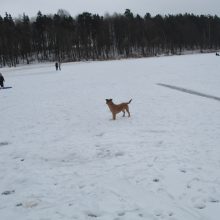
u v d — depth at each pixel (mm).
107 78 32844
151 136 10367
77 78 35188
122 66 51906
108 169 7660
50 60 93562
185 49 116250
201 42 117250
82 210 5750
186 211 5520
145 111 14766
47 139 10805
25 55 98250
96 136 10820
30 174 7656
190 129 11008
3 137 11484
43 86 29391
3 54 89250
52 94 23344
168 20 117875
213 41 121438
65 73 44875
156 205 5773
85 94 22094
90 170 7672
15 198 6426
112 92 22250
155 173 7238
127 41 101250
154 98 18469
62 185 6898
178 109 14734
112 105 13172
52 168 7980
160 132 10844
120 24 104938
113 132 11203
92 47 100250
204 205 5703
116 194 6301
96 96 20797
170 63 50562
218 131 10555
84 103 18203
